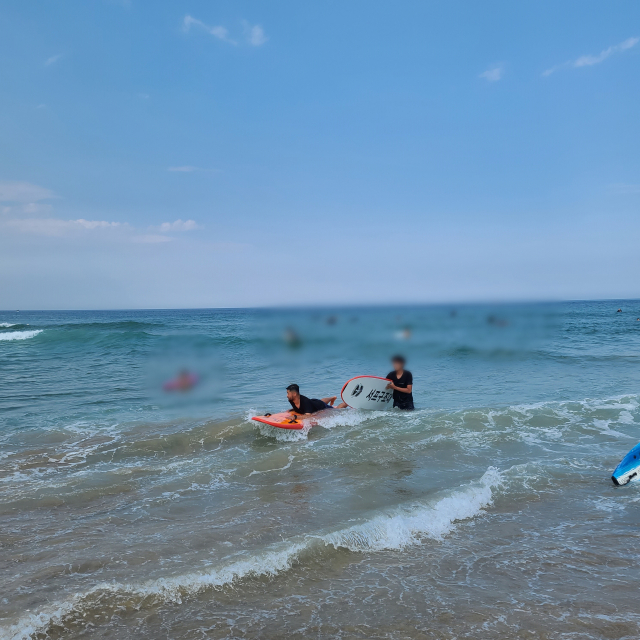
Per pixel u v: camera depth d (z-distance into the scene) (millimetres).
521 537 4137
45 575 3416
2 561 3670
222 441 7496
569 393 11102
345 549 3857
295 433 7754
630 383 12352
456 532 4254
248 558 3543
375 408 9203
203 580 3297
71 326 37438
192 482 5613
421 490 5250
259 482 5598
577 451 6719
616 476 5387
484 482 5289
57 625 2812
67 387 12375
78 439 7590
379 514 4371
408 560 3725
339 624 2879
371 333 23953
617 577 3432
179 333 32219
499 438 7352
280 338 23656
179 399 10781
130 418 8984
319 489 5320
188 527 4320
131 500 5066
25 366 16750
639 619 2900
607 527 4316
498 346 20734
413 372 14945
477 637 2740
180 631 2797
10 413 9445
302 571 3518
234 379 13586
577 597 3164
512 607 3051
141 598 3096
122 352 21484
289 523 4371
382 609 3039
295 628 2838
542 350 19734
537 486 5371
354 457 6516
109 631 2783
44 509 4848
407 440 7297
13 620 2795
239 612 3000
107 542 4008
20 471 6133
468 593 3230
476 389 11867
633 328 32000
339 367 16078
